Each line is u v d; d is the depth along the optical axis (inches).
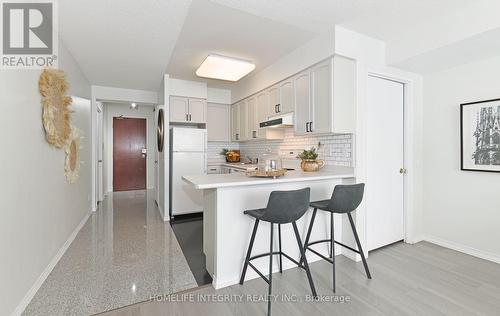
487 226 97.6
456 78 106.3
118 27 91.4
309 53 107.1
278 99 132.2
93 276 85.2
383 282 82.0
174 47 111.7
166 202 152.0
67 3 75.8
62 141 96.6
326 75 99.0
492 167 94.7
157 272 88.6
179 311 67.6
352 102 100.0
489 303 70.4
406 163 116.2
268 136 142.5
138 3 76.6
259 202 87.2
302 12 84.6
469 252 102.9
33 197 73.9
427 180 117.7
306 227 97.0
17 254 64.4
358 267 93.0
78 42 103.6
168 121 155.6
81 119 137.2
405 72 112.6
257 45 111.7
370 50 102.8
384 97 110.6
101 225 141.7
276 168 99.1
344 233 104.3
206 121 176.9
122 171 260.2
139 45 107.4
